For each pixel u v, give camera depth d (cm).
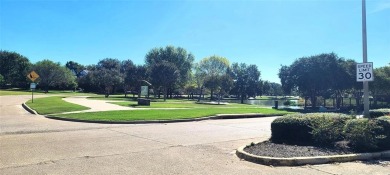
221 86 5481
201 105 3484
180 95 8694
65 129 1327
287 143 964
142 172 650
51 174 623
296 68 4159
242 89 8131
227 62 7319
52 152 835
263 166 717
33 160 739
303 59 4134
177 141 1052
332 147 886
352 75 3959
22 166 682
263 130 1393
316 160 743
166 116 1834
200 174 641
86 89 8900
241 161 763
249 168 695
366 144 838
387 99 4966
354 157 780
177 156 812
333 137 923
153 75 5538
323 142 920
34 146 920
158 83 5512
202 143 1018
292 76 4212
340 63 3994
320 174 649
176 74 5644
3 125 1442
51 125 1459
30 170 651
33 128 1344
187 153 852
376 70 4431
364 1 1120
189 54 7375
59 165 695
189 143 1015
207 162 749
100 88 8094
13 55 8306
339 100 4475
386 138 865
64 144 961
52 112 2041
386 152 828
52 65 7925
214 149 915
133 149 898
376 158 806
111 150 877
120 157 789
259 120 1911
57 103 2850
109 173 638
